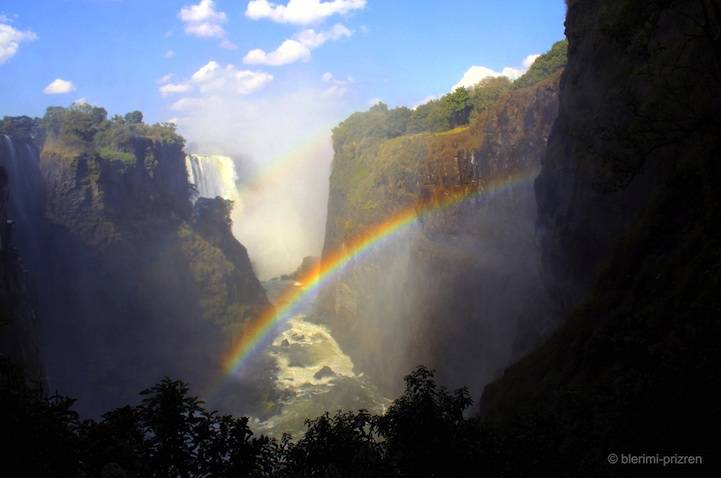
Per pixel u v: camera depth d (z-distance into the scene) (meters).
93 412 67.69
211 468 8.99
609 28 22.17
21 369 9.19
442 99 96.12
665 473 9.55
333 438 9.49
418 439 9.42
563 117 38.22
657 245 21.36
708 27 19.16
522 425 10.29
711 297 15.23
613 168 21.38
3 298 45.72
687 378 11.30
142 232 86.62
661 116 21.34
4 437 7.97
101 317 77.38
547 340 27.30
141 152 91.56
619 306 20.91
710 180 19.92
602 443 10.44
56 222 78.62
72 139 82.44
